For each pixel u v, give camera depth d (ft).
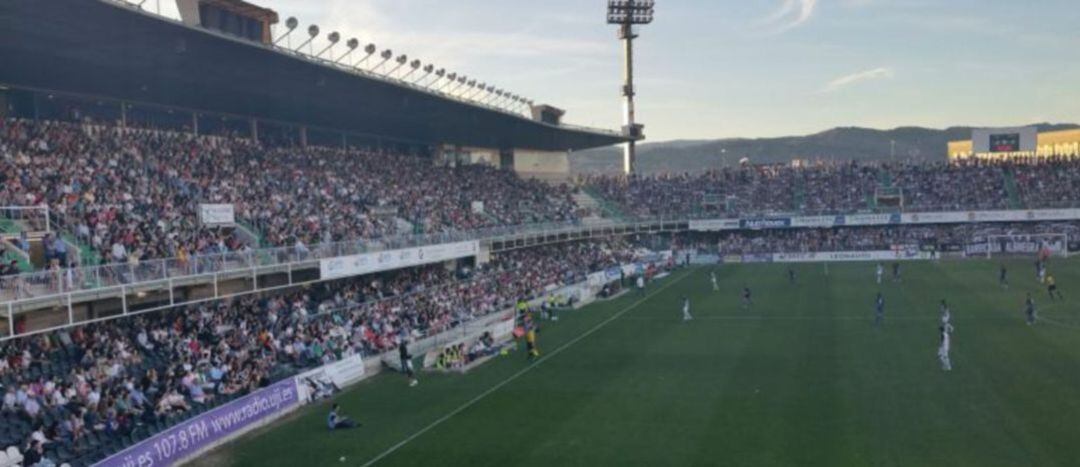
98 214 116.88
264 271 123.95
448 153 295.28
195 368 105.91
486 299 182.60
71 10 115.55
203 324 118.11
